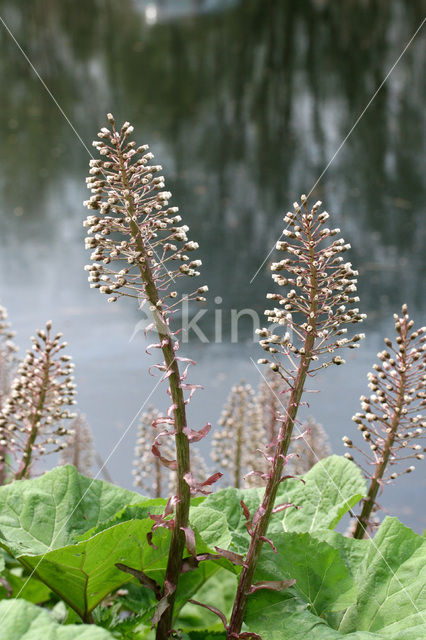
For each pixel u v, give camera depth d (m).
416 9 27.77
